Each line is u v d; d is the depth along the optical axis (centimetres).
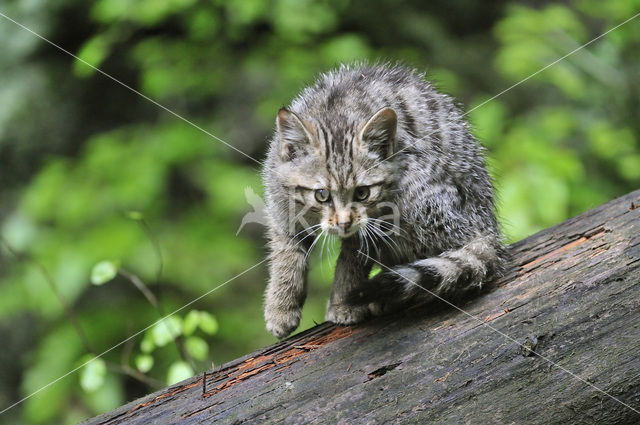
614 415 368
